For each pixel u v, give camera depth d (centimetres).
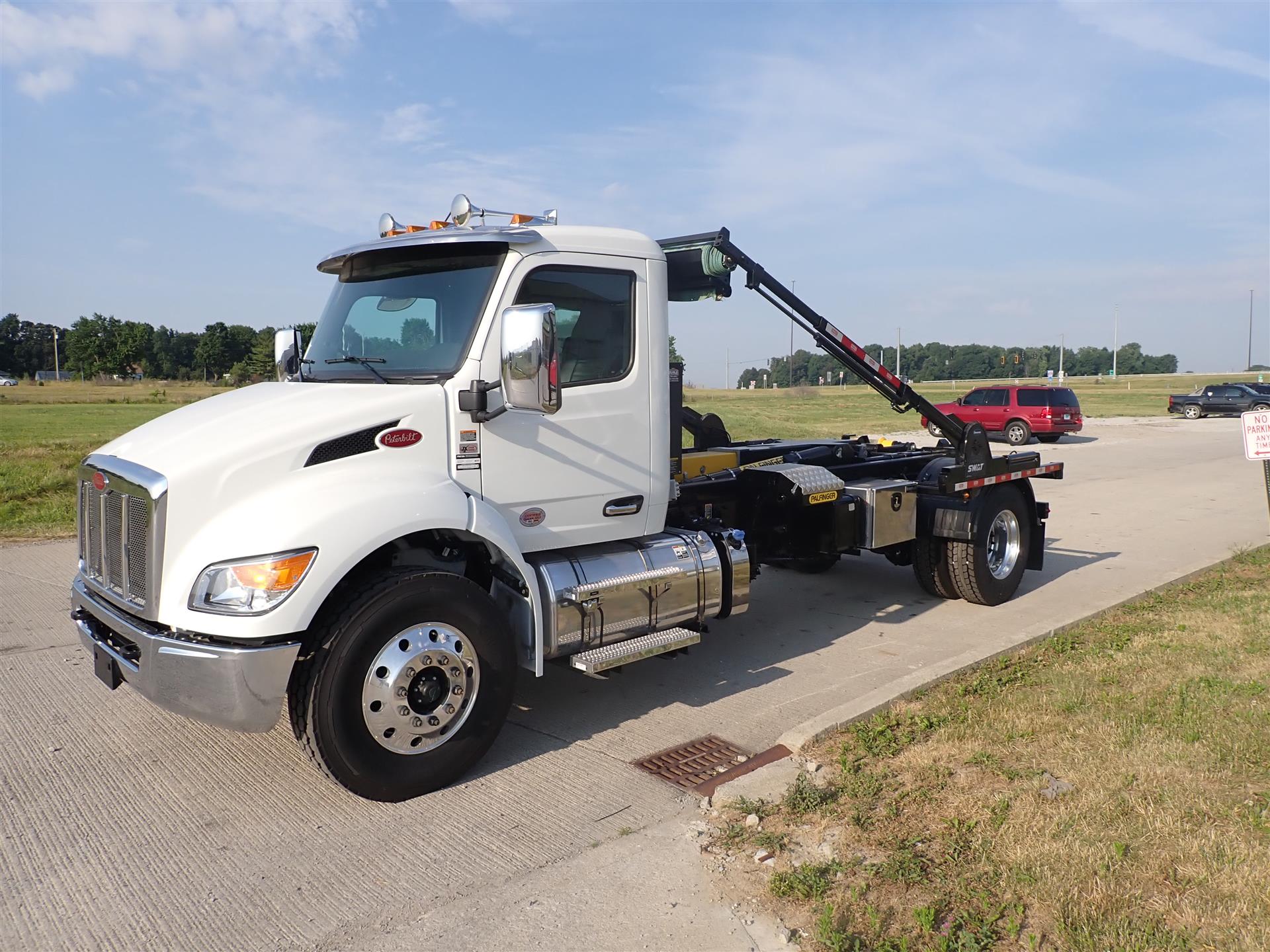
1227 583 768
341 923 307
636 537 501
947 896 308
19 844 362
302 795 405
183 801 399
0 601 742
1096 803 364
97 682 549
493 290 427
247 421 399
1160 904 297
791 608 746
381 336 455
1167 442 2616
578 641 452
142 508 376
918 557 744
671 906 314
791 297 614
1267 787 375
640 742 465
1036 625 639
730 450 676
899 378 684
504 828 373
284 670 361
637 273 481
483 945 294
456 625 404
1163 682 507
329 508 374
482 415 421
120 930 304
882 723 461
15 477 1308
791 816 372
